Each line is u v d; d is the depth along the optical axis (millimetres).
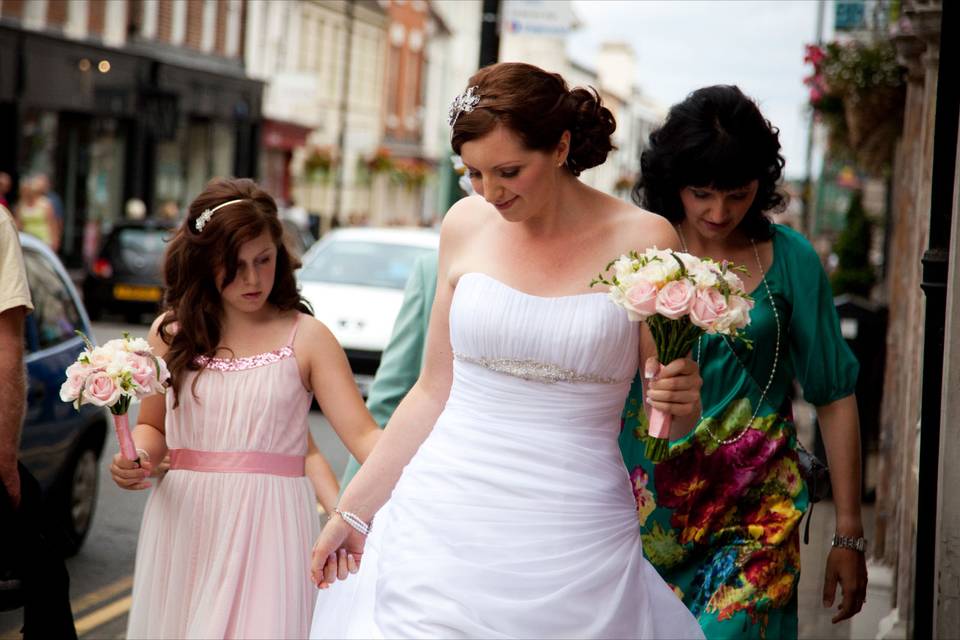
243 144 42375
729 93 4180
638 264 3266
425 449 3525
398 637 3316
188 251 4324
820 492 4461
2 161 30531
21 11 30781
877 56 11625
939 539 4387
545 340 3357
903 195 8164
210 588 4262
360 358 14008
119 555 8555
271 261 4359
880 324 11281
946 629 4375
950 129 4531
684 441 4219
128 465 4199
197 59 39438
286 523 4355
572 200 3496
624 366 3428
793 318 4324
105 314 24984
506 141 3285
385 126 59750
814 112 13852
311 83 43938
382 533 3598
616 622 3346
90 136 33875
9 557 4684
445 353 3691
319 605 3748
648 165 4281
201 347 4359
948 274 4477
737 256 4336
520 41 68562
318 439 12656
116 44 34875
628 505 3498
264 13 44062
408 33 62188
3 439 4617
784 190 4438
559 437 3396
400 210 61719
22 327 4707
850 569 4391
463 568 3330
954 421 4328
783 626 4227
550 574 3326
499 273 3479
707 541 4238
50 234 24438
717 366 4234
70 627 4816
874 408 11391
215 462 4340
